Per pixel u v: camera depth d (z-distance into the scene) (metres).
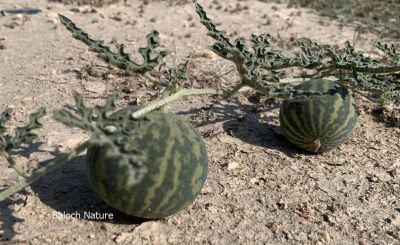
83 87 0.49
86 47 0.59
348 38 0.68
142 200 0.28
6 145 0.28
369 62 0.39
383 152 0.41
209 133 0.42
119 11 0.75
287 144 0.41
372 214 0.33
